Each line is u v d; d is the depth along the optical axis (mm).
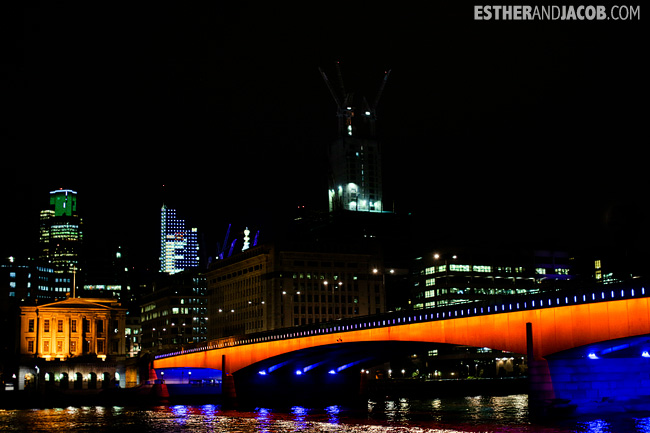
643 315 91000
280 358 156625
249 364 162875
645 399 106500
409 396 199875
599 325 95625
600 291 95875
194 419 139500
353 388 176000
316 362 164375
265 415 143125
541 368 101875
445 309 116062
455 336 114250
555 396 101812
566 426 98312
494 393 197250
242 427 121000
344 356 155750
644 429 94125
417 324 120875
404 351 147000
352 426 116562
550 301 101688
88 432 121312
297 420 129875
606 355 105312
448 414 131500
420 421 120188
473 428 104500
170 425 128625
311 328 143125
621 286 93500
